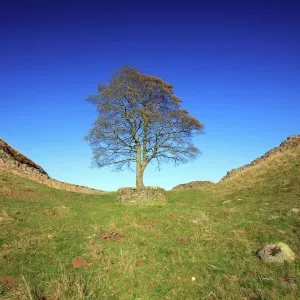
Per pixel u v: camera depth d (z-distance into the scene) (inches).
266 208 663.1
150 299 318.3
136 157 1107.9
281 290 314.5
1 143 1469.0
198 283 340.2
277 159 1269.7
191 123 1142.3
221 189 1173.7
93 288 335.3
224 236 470.3
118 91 1120.8
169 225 552.1
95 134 1116.5
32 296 309.0
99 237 493.7
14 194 896.9
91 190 1528.1
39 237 491.2
